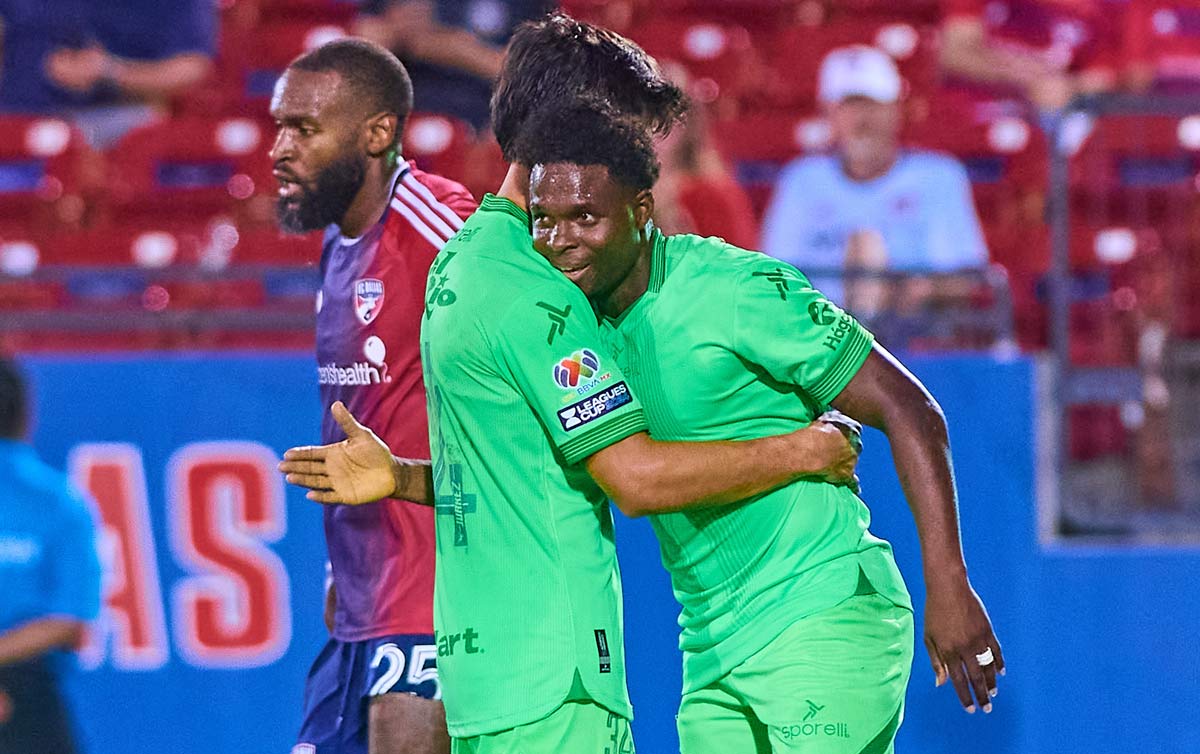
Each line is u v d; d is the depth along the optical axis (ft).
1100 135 79.30
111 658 60.08
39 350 69.92
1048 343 72.43
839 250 74.84
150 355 60.54
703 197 73.72
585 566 33.04
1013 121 85.51
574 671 32.50
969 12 92.07
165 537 60.44
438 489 34.06
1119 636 60.95
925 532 32.99
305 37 97.60
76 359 60.39
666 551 36.22
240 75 97.55
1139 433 64.85
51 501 59.72
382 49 42.68
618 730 33.45
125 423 60.44
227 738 60.18
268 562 60.49
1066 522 62.85
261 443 60.64
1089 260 76.07
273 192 87.81
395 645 41.22
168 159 89.45
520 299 32.14
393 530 41.19
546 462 32.81
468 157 82.89
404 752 41.04
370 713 41.68
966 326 63.05
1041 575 60.75
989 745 60.59
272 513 60.54
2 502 59.41
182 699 60.18
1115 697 60.90
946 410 60.70
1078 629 60.90
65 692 59.72
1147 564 61.11
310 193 41.83
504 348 32.09
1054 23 95.30
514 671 32.58
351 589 42.27
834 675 33.76
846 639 33.96
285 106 41.63
